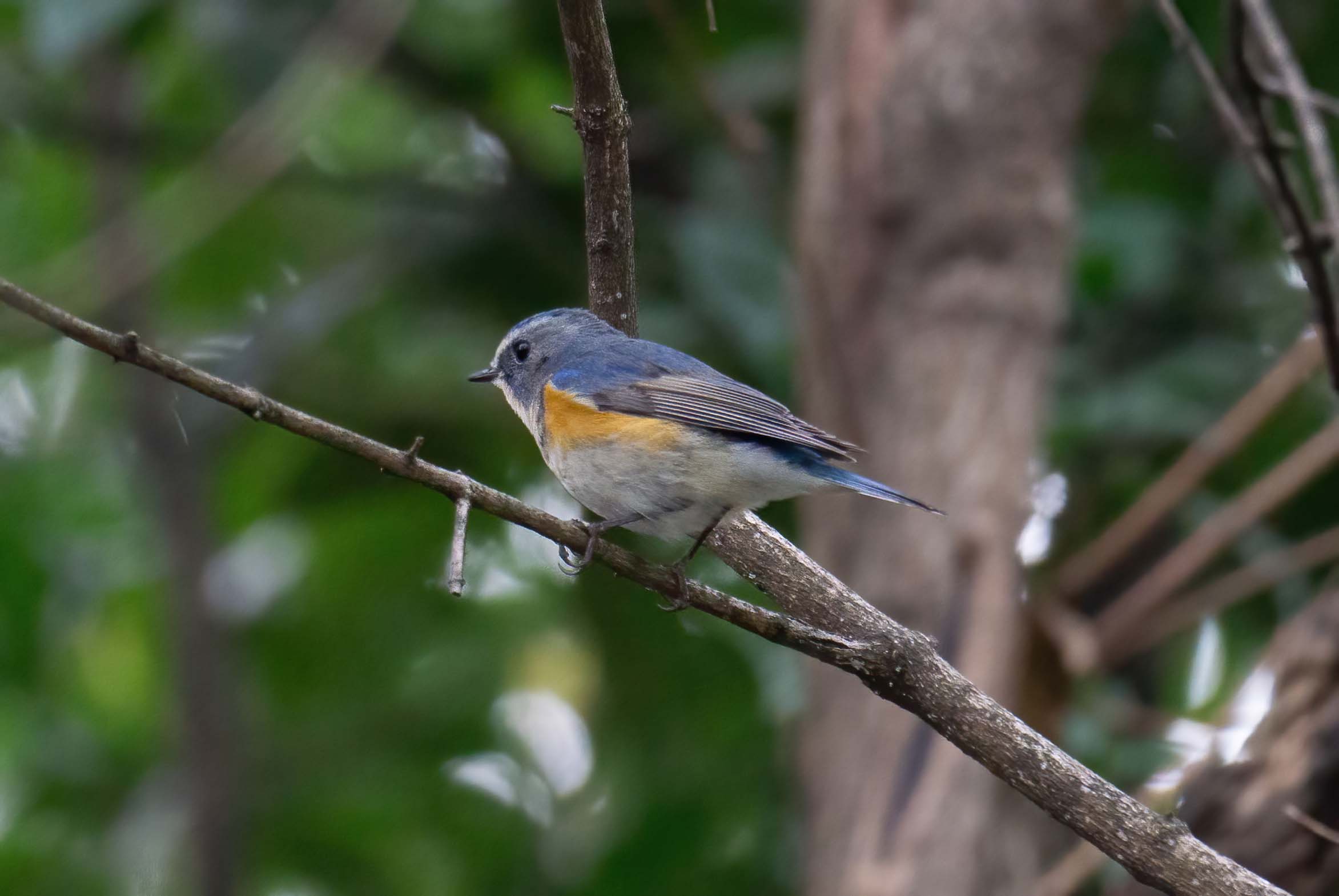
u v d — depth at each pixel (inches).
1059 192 377.1
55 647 496.1
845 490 311.4
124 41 465.1
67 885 467.8
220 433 484.4
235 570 511.8
